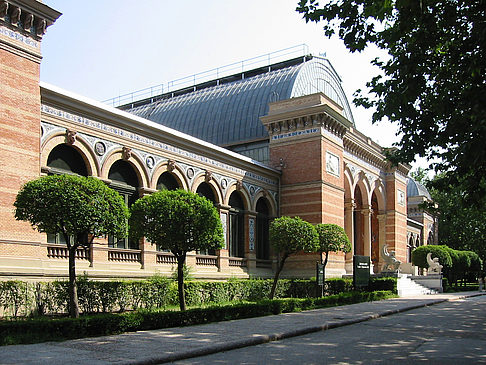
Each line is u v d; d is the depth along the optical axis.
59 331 12.12
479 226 63.09
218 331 13.83
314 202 32.75
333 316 18.39
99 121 21.47
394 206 45.19
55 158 19.91
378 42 14.62
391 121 15.68
